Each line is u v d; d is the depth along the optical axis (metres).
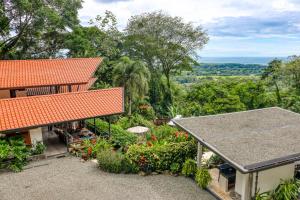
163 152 14.80
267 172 11.73
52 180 13.81
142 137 20.44
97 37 37.16
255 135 12.59
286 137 12.35
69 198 12.09
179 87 45.09
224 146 11.30
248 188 10.90
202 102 28.47
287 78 31.36
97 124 22.98
